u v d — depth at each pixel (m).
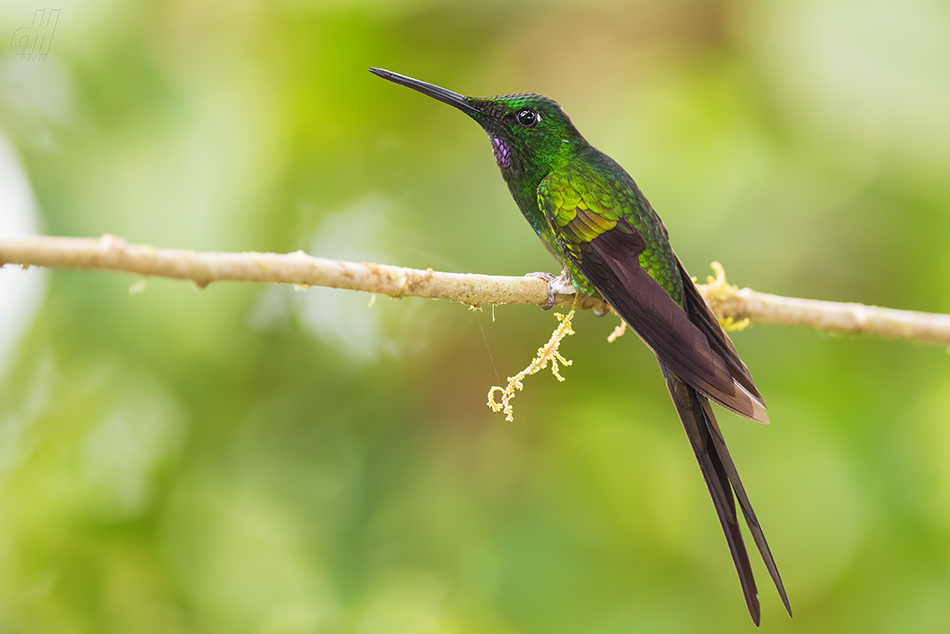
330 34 8.38
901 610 7.55
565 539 8.21
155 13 7.61
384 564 8.31
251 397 8.49
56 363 7.61
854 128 7.64
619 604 7.93
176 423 7.83
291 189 8.29
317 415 8.95
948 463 7.90
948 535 7.64
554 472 8.62
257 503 8.38
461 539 8.34
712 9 8.30
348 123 8.73
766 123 8.21
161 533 8.05
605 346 8.78
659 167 8.21
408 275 5.05
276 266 4.29
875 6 7.51
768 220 8.07
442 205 8.50
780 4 7.81
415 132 8.88
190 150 7.36
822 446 8.17
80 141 7.20
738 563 5.60
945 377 8.19
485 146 8.59
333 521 8.48
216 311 7.33
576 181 6.88
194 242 7.21
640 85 8.38
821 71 7.61
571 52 8.60
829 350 8.30
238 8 8.06
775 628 8.21
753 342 8.38
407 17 8.46
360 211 9.21
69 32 7.15
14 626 7.79
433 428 8.85
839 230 8.03
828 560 8.16
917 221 8.00
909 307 8.21
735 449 8.59
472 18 8.60
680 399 6.12
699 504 8.77
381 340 9.23
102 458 8.02
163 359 7.33
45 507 8.02
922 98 7.45
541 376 8.88
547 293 6.47
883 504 7.88
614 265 6.50
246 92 7.89
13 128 7.14
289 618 8.12
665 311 6.25
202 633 7.95
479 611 8.05
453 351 8.96
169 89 7.43
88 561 8.02
